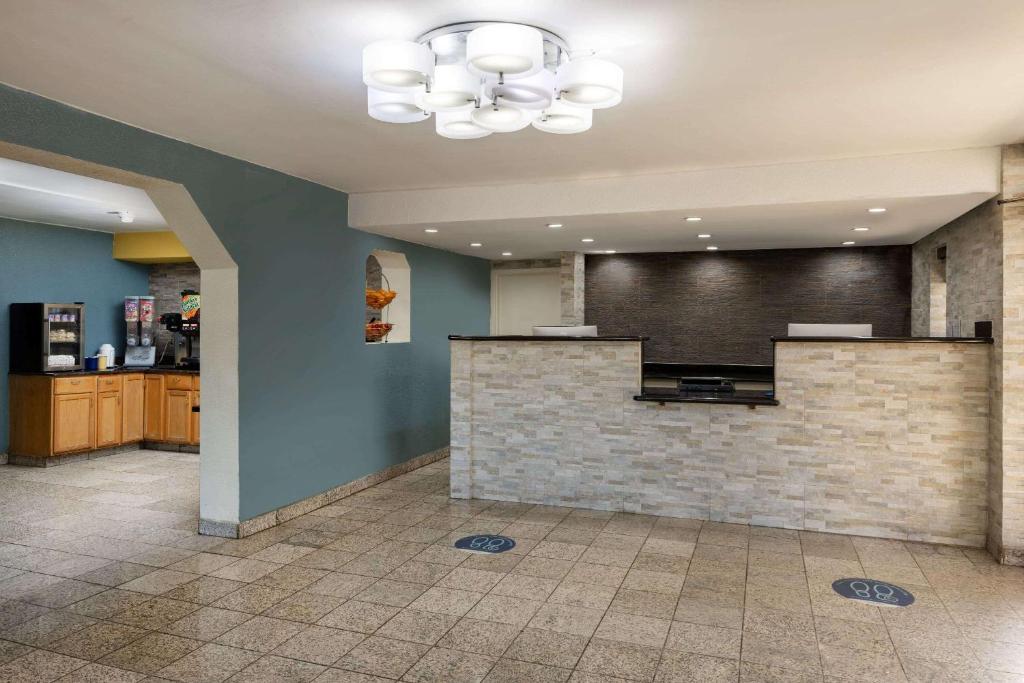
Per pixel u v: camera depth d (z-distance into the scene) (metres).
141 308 7.70
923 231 5.84
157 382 7.45
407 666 2.81
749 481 4.87
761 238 6.36
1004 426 4.05
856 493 4.64
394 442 6.36
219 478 4.52
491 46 2.16
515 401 5.44
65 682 2.68
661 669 2.79
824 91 3.08
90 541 4.43
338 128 3.70
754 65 2.78
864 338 4.60
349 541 4.44
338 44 2.59
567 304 7.70
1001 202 4.03
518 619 3.27
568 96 2.59
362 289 5.83
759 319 7.39
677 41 2.54
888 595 3.57
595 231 5.87
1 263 6.68
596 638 3.07
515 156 4.30
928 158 4.18
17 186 5.01
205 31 2.46
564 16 2.34
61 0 2.21
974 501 4.42
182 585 3.69
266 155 4.32
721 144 4.00
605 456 5.21
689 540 4.48
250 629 3.15
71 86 3.04
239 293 4.44
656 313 7.72
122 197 5.80
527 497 5.43
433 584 3.70
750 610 3.38
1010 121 3.54
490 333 8.58
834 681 2.70
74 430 6.77
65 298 7.25
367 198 5.54
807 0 2.21
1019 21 2.36
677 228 5.68
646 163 4.48
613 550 4.28
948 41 2.54
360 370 5.80
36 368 6.69
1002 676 2.74
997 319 4.17
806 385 4.73
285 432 4.89
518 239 6.43
